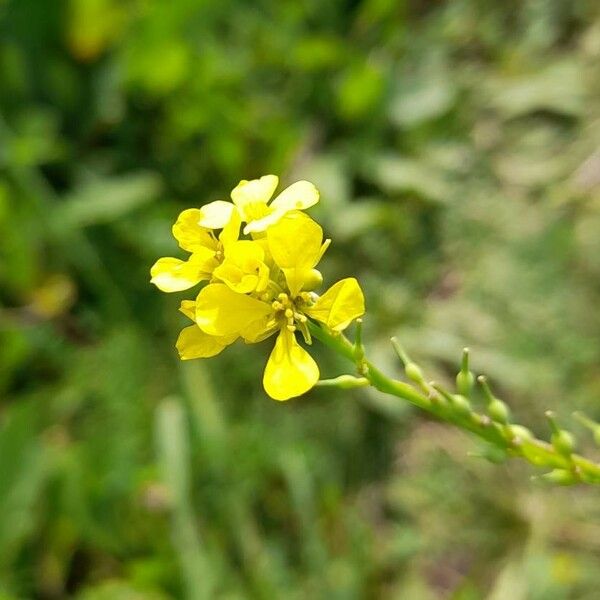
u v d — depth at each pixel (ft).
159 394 0.46
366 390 0.46
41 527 0.44
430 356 0.48
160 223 0.49
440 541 0.45
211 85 0.52
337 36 0.56
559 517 0.44
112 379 0.46
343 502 0.46
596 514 0.43
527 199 0.50
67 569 0.44
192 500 0.44
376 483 0.47
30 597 0.43
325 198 0.50
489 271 0.48
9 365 0.47
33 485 0.43
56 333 0.49
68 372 0.47
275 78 0.54
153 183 0.49
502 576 0.43
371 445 0.47
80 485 0.43
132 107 0.53
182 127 0.51
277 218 0.17
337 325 0.17
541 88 0.53
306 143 0.53
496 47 0.56
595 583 0.42
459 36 0.57
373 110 0.53
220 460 0.44
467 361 0.19
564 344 0.45
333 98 0.53
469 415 0.19
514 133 0.53
